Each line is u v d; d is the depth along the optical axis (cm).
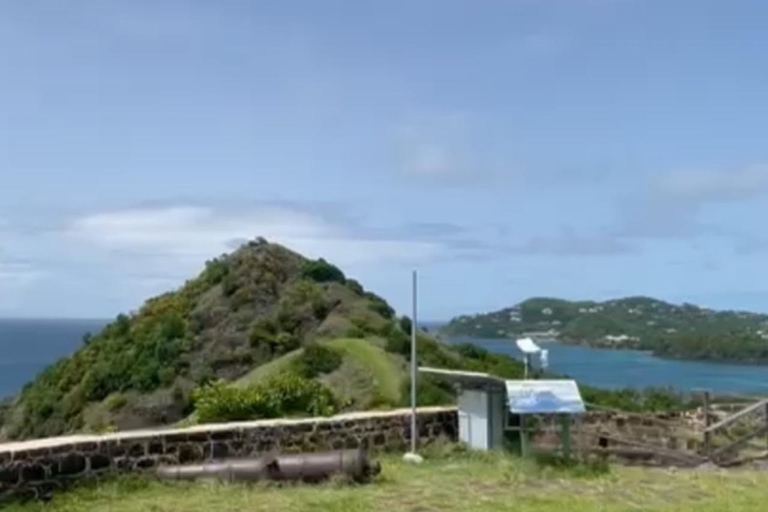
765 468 1288
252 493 1047
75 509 961
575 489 1107
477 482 1130
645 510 997
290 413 1622
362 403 2217
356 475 1112
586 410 1467
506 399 1333
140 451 1099
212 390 1672
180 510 965
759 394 1619
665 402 1784
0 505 959
